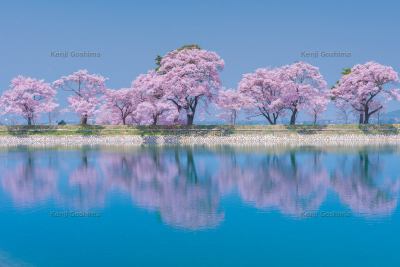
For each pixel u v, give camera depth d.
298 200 19.83
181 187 23.30
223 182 24.86
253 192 21.77
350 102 73.12
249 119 74.88
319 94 69.44
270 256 12.62
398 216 16.86
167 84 64.19
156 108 67.19
